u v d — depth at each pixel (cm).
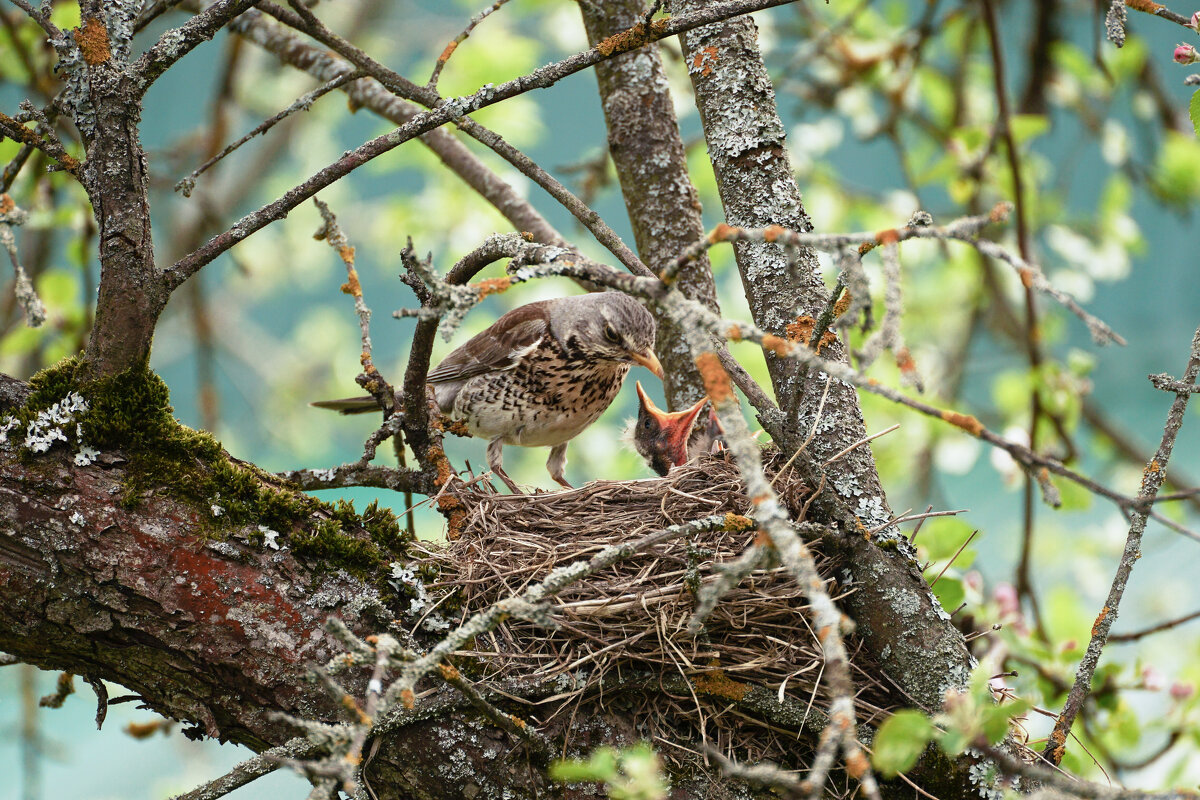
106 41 636
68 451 625
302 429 2430
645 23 627
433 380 1198
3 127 631
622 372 1190
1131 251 1565
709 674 646
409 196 1738
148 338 649
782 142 735
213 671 613
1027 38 1511
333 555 647
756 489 416
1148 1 559
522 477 2053
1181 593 1562
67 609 602
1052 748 656
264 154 2127
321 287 2727
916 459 1526
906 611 662
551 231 1044
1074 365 1255
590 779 591
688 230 958
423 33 2230
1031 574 1171
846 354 709
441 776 613
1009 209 431
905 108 1494
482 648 652
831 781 646
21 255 1434
